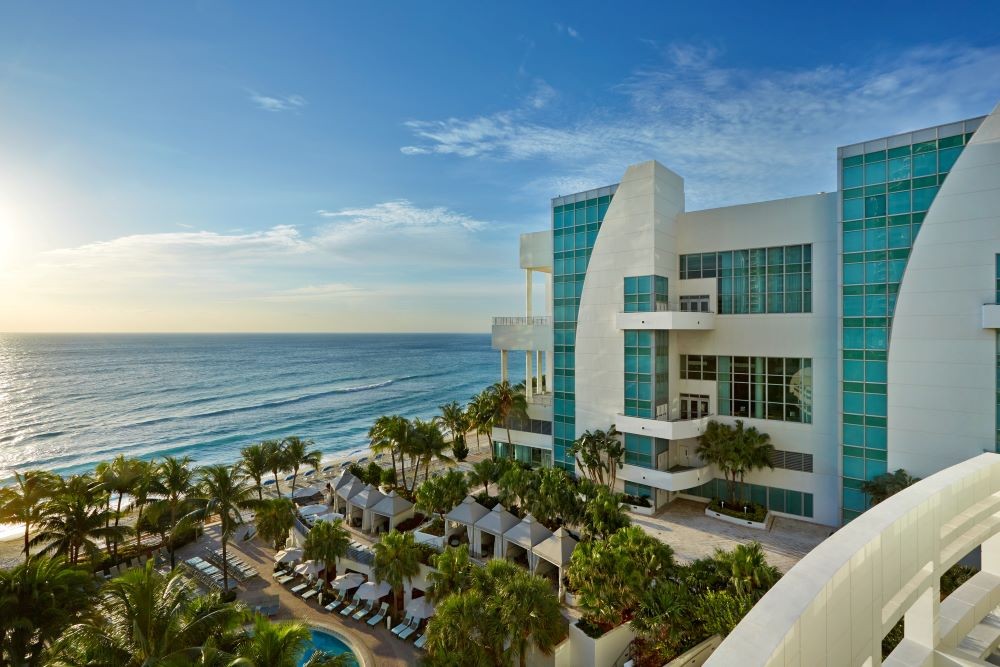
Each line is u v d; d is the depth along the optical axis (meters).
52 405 107.06
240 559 33.25
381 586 26.97
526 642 18.50
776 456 32.22
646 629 18.86
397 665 22.56
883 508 11.56
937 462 25.42
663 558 20.16
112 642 14.73
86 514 29.28
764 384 32.59
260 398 119.69
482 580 19.91
